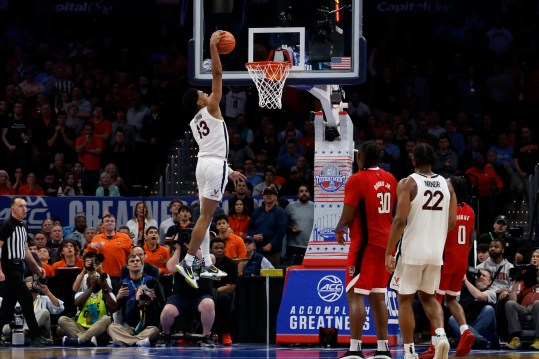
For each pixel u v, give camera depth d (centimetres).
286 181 2178
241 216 1886
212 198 1223
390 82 2548
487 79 2545
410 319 1138
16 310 1600
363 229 1164
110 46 2691
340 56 1491
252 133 2353
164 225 1900
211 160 1227
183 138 2373
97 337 1582
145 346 1556
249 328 1636
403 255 1134
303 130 2430
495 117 2489
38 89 2559
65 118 2352
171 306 1540
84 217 1950
